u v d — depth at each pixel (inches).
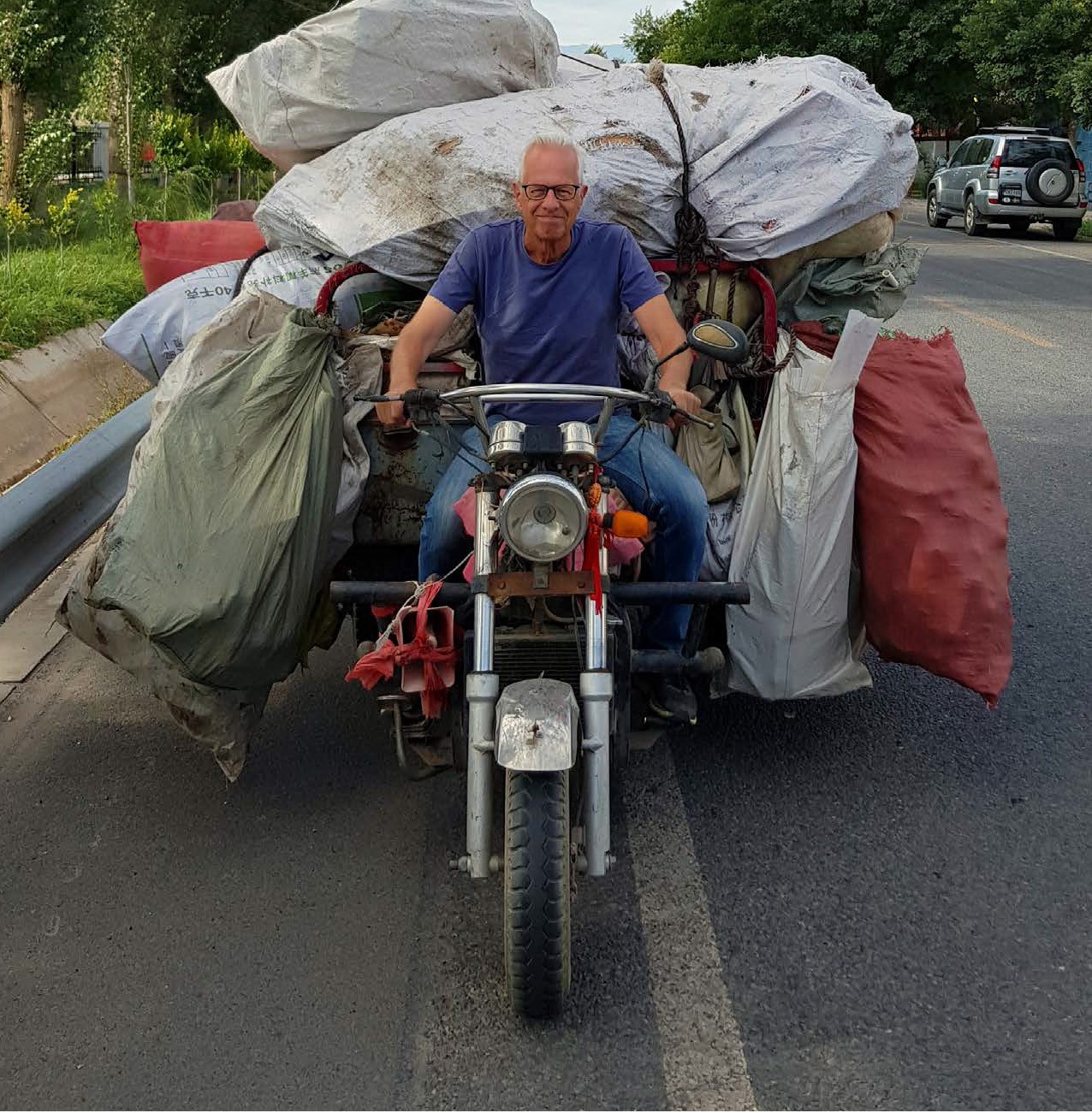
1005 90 1113.4
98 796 156.5
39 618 213.0
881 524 150.4
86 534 184.5
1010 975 119.5
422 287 169.3
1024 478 285.0
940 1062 108.3
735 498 157.2
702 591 139.7
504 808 130.0
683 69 180.4
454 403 144.3
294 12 987.3
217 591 135.3
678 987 118.4
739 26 1601.9
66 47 557.9
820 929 126.8
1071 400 360.8
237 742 143.9
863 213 165.3
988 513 151.9
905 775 158.4
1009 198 938.1
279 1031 113.4
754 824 146.8
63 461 179.2
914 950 123.4
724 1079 106.8
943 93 1517.0
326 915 131.0
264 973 121.6
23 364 322.7
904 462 150.7
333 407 147.3
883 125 166.1
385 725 173.9
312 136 188.1
